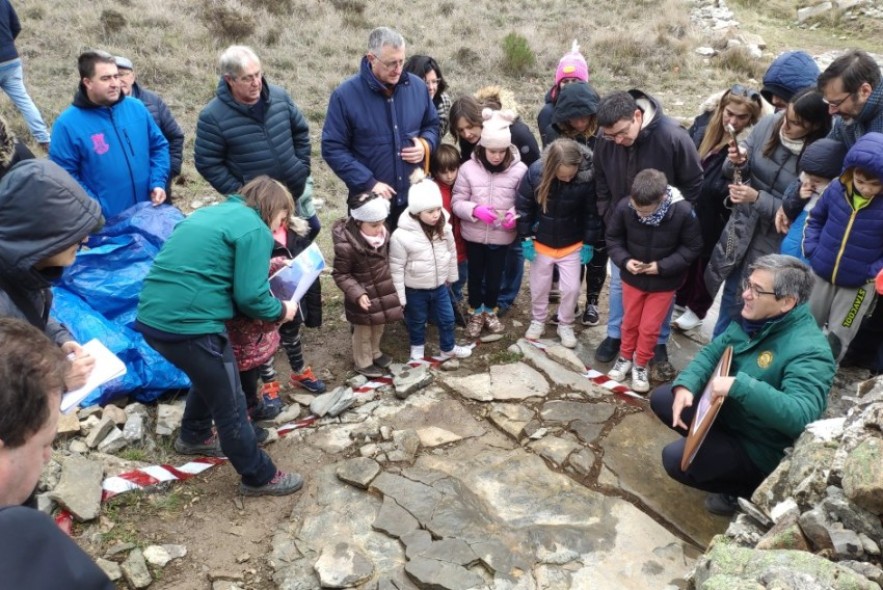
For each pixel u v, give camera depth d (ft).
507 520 11.16
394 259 14.55
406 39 44.65
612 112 12.96
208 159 14.79
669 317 15.34
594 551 10.57
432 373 15.24
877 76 11.71
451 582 9.82
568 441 13.08
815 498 8.95
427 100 15.93
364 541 10.78
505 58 41.22
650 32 47.34
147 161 16.22
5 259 7.82
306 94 35.19
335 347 16.58
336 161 15.29
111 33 38.63
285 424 13.71
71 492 10.94
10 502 4.72
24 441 4.61
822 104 12.82
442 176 16.03
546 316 16.63
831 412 13.69
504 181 15.55
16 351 4.62
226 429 10.84
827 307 13.10
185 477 12.03
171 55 37.32
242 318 12.01
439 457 12.68
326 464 12.53
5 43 23.81
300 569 10.32
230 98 14.47
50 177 7.88
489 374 15.15
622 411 13.99
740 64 43.06
